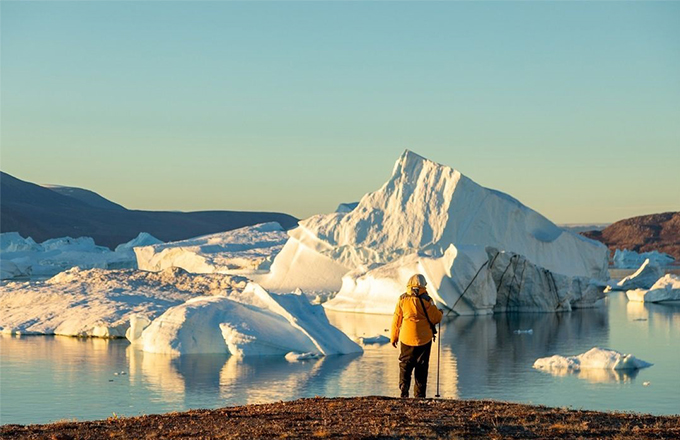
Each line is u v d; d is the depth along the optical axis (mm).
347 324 41438
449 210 61312
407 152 66438
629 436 9969
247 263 81500
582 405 19891
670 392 21844
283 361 28172
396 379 24234
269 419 11156
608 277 69375
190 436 9984
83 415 19031
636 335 36438
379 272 50344
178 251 92625
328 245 64125
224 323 30688
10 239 144125
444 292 47156
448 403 12617
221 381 23969
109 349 31109
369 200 65625
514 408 12227
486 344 33219
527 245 59906
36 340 34031
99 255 120875
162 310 38656
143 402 20703
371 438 9602
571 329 39375
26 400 21062
